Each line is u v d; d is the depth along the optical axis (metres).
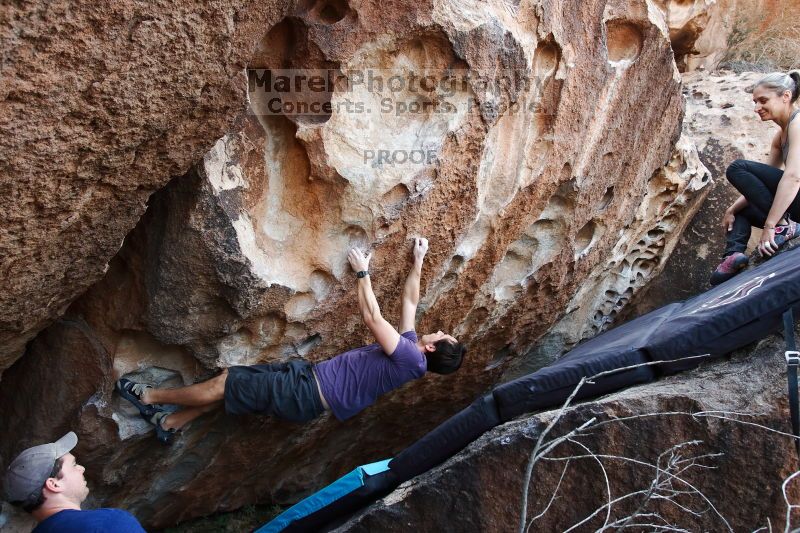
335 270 3.47
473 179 3.59
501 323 4.68
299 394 3.49
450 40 3.20
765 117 4.12
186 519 4.67
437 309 4.16
